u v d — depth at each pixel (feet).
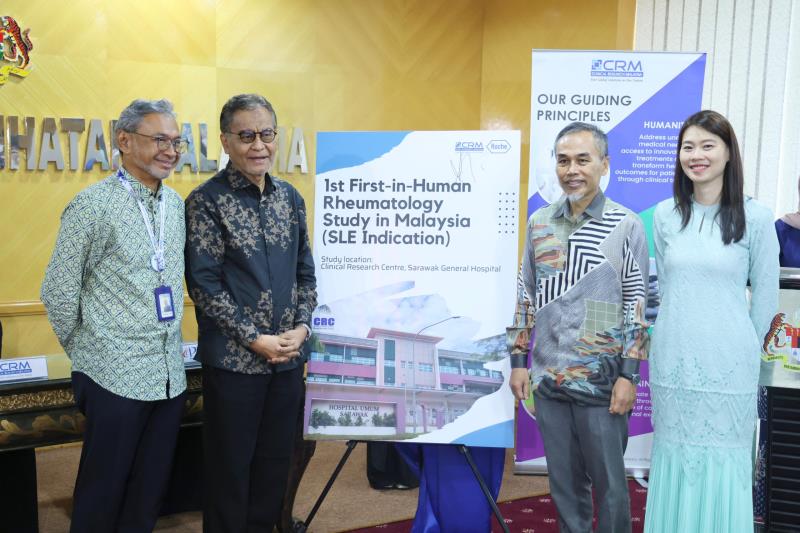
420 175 8.57
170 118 7.61
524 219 17.51
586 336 7.79
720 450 7.32
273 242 8.19
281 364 8.23
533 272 8.32
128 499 7.93
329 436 8.65
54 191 14.24
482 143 8.48
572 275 7.83
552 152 10.41
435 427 8.60
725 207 7.23
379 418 8.64
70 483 12.42
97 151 14.48
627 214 7.78
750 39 13.58
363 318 8.69
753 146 13.66
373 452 12.13
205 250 8.00
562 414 8.07
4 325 13.93
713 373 7.27
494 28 18.22
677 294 7.45
